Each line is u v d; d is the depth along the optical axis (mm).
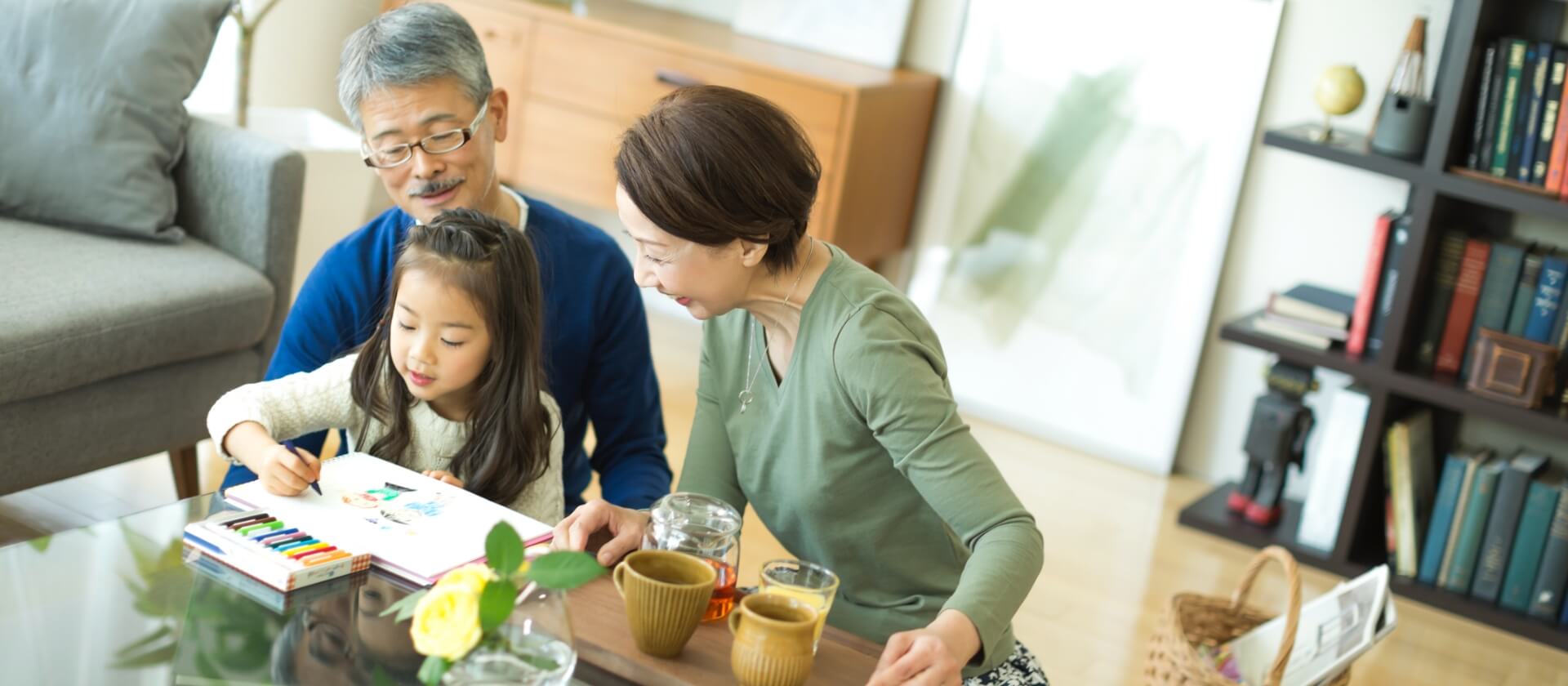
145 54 2379
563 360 1751
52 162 2301
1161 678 2062
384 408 1510
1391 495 2984
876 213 3490
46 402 2057
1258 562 2131
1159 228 3391
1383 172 2850
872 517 1377
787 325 1330
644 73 3387
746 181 1186
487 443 1508
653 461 1814
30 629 1140
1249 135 3258
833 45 3609
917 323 1308
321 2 3762
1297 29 3203
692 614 1125
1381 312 2973
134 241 2355
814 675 1169
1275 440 3088
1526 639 2836
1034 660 1434
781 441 1372
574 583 980
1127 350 3465
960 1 3539
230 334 2322
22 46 2338
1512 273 2877
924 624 1415
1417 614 2877
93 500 2502
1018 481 3273
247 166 2400
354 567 1232
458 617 957
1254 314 3225
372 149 1586
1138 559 2951
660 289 1273
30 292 2053
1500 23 2873
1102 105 3416
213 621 1164
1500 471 2873
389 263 1708
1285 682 2004
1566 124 2721
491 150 1658
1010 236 3574
